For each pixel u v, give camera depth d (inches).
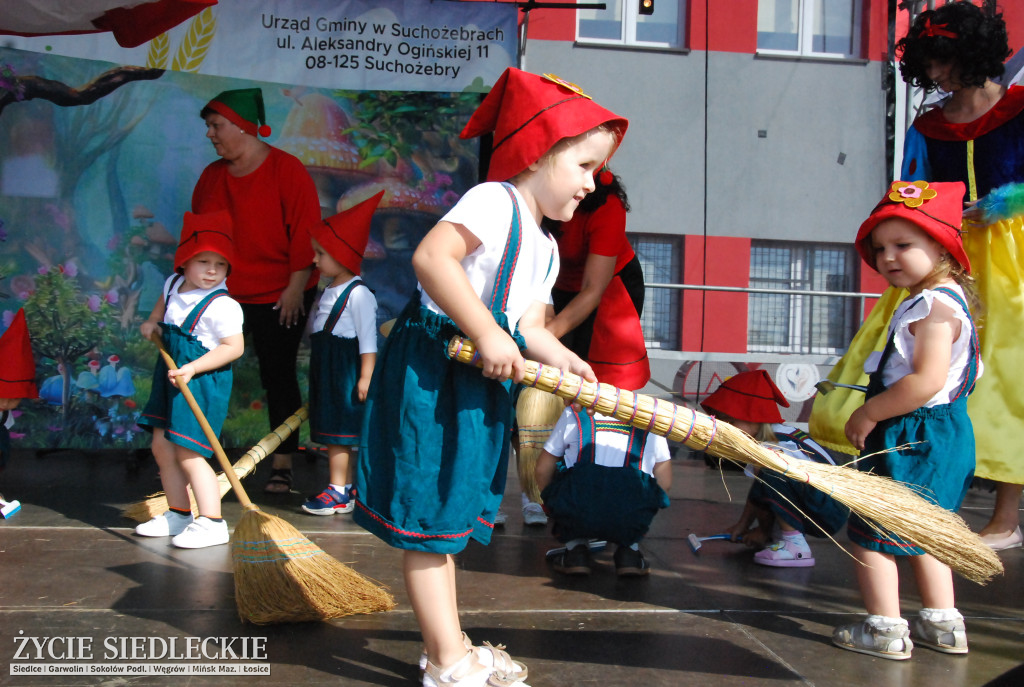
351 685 86.7
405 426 84.2
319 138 230.4
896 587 102.0
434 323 84.7
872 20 396.5
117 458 223.3
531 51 384.5
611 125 89.2
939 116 157.2
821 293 298.7
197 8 168.6
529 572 132.1
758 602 120.3
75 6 169.8
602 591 123.1
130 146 223.1
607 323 150.1
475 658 86.0
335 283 176.6
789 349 407.5
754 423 146.7
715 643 103.3
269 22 227.1
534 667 93.7
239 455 229.3
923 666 98.3
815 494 137.2
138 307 223.6
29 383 164.7
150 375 223.9
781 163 399.2
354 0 229.3
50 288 219.9
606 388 89.0
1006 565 142.8
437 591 84.5
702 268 398.6
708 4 391.2
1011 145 149.6
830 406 160.1
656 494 130.8
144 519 155.1
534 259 87.9
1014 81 179.6
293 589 105.1
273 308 194.7
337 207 231.6
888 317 158.1
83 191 221.5
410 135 233.6
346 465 171.3
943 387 104.1
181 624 102.7
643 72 390.9
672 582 129.0
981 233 149.9
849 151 400.8
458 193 235.9
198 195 201.8
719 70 394.0
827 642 105.1
